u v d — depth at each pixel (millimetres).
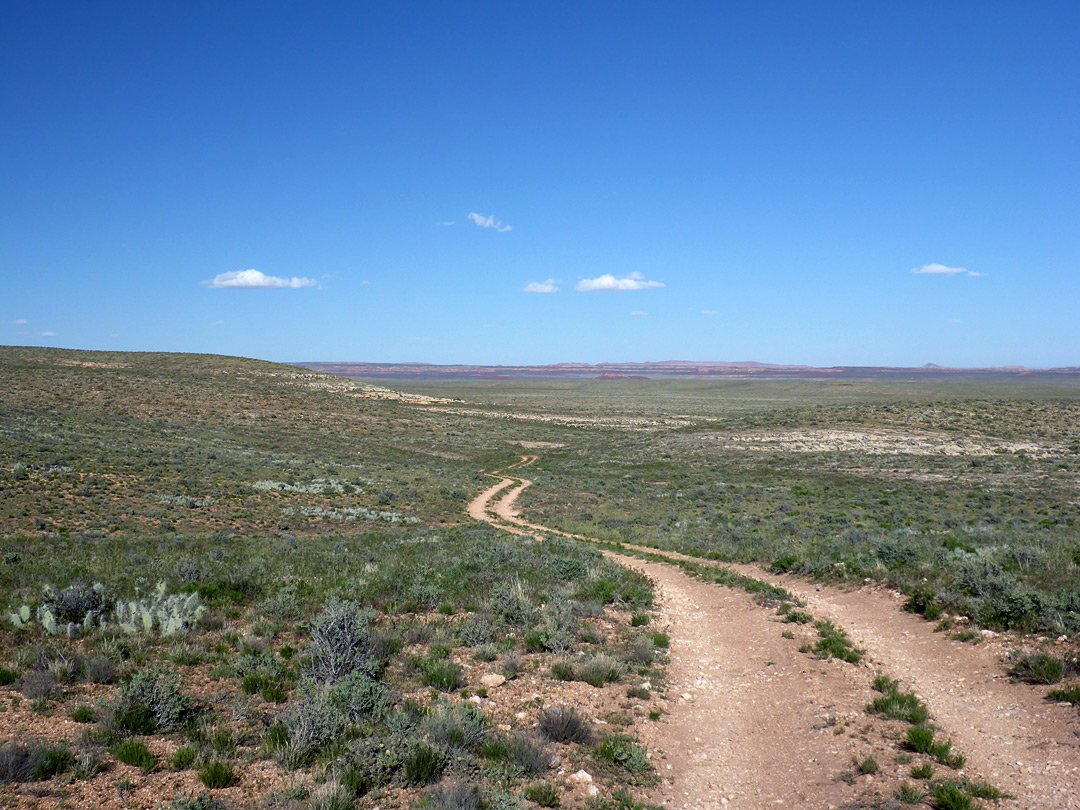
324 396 133250
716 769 7977
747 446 79562
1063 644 10469
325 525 36812
